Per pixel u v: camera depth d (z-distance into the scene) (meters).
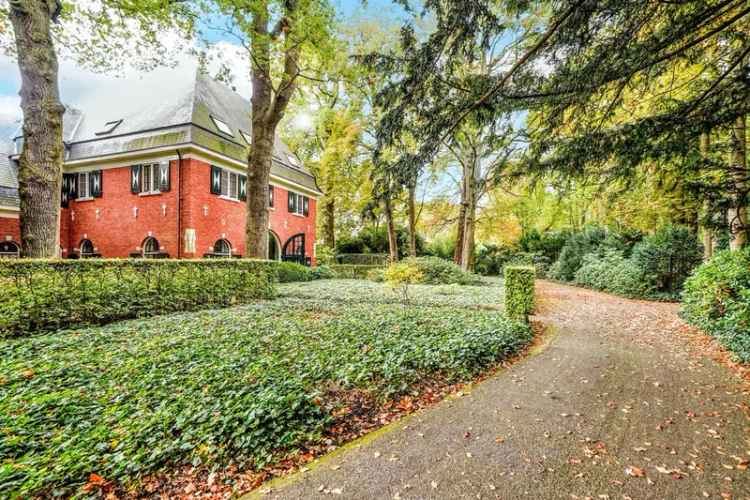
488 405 3.36
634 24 3.05
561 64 3.38
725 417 3.12
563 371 4.35
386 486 2.20
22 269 5.51
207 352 4.43
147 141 14.72
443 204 22.11
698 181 3.89
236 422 2.67
